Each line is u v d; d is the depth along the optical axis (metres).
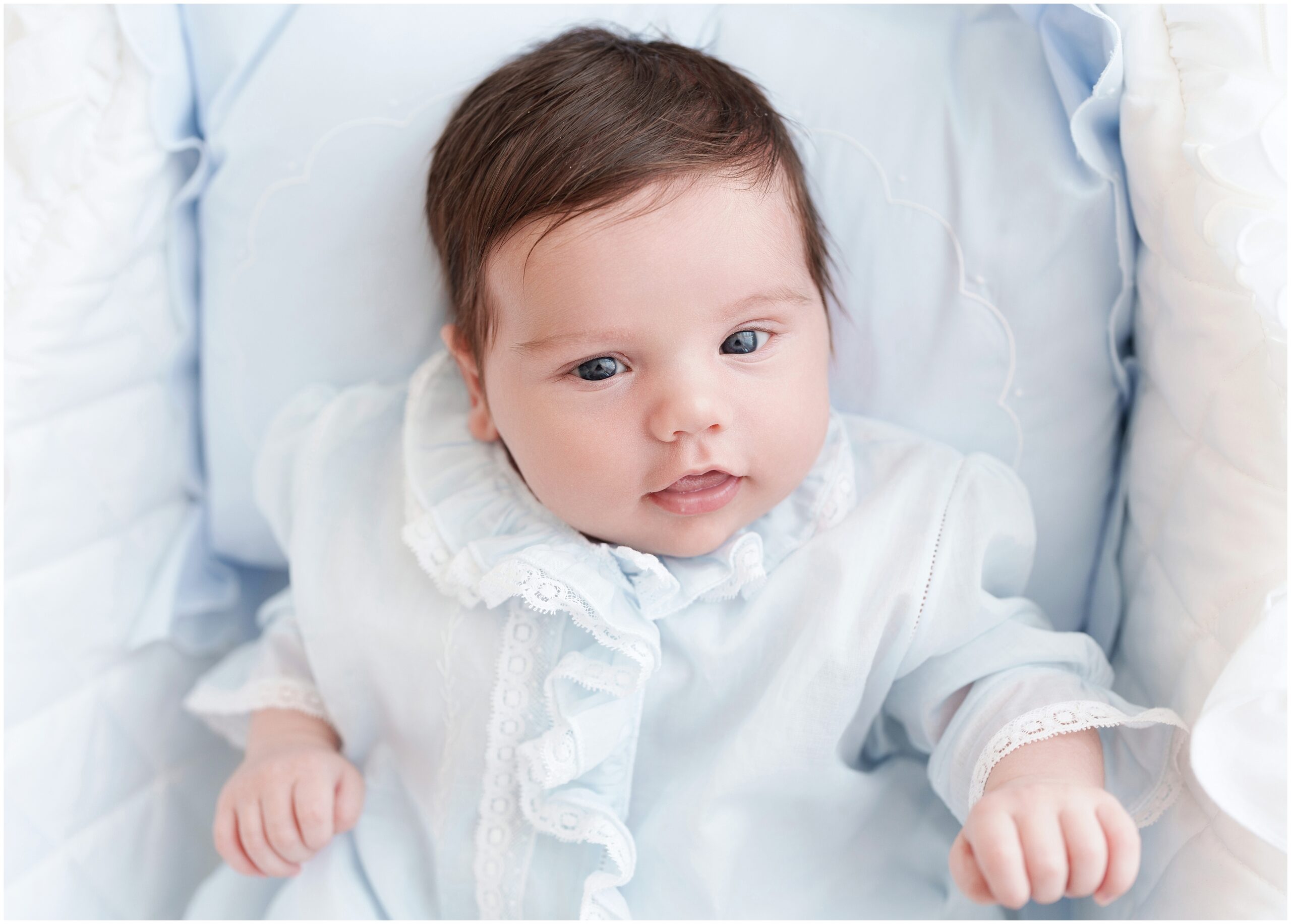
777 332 0.85
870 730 1.02
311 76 1.04
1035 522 1.04
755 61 1.03
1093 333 0.99
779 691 0.90
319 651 0.99
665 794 0.94
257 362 1.11
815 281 0.91
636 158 0.81
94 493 1.05
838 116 1.02
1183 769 0.81
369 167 1.05
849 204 1.02
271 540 1.19
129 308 1.05
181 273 1.09
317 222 1.07
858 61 1.02
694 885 0.91
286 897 0.98
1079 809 0.74
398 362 1.11
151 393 1.10
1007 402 1.02
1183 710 0.82
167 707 1.14
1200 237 0.84
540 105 0.87
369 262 1.08
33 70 0.95
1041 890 0.72
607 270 0.80
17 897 0.99
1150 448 0.95
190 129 1.07
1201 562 0.85
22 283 0.97
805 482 0.95
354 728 1.01
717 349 0.82
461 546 0.92
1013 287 0.99
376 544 0.99
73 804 1.04
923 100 1.00
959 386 1.02
